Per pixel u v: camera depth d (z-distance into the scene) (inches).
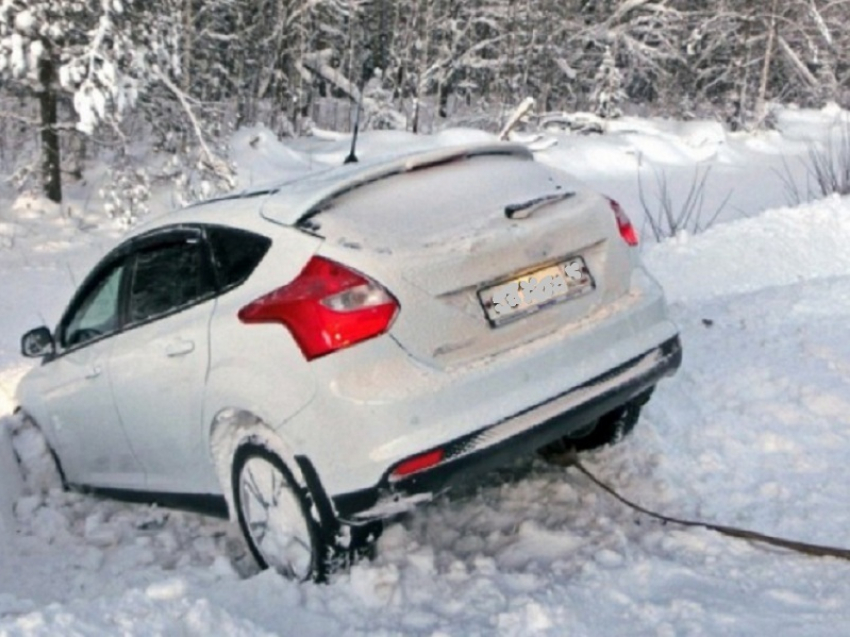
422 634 134.1
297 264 150.1
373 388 138.7
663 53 1362.0
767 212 371.6
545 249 153.3
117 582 164.7
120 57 622.5
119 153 661.3
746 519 161.8
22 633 124.3
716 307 278.1
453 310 144.3
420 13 1251.8
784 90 1422.2
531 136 990.4
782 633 123.6
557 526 166.7
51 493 214.2
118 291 192.1
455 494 182.1
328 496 143.2
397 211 153.2
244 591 149.3
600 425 186.2
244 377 151.7
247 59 1099.9
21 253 593.0
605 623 130.7
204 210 176.6
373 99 1264.8
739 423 198.2
